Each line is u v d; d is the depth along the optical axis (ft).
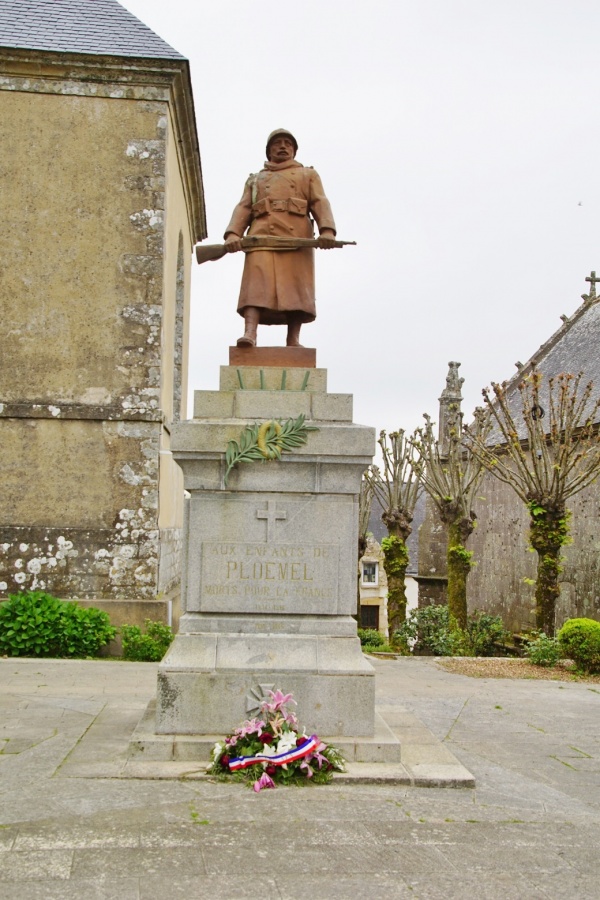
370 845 15.58
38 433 42.60
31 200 43.68
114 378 43.19
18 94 43.91
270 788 18.42
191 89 46.80
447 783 19.26
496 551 98.94
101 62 43.62
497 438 99.76
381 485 91.45
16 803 17.17
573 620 42.98
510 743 24.98
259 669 20.51
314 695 20.58
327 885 13.93
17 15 46.09
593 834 16.74
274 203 23.71
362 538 97.45
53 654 39.14
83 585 41.86
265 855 14.98
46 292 43.34
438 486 77.51
